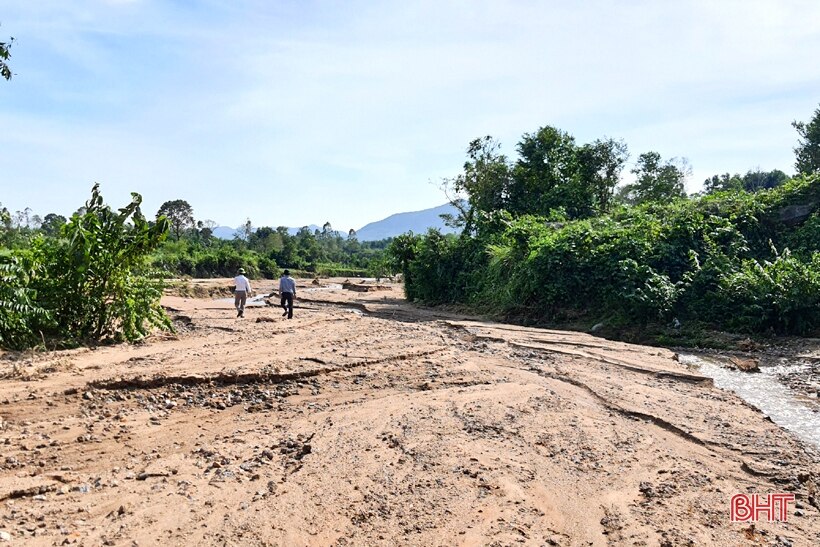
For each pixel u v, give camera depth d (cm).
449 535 412
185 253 5294
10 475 509
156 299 1262
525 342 1258
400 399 776
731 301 1408
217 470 531
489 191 3106
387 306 2442
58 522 424
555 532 426
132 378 809
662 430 687
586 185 3092
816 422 745
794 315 1316
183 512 441
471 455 568
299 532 412
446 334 1385
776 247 1689
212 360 959
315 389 830
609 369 1009
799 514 468
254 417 710
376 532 416
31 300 1047
